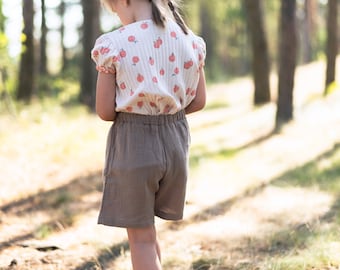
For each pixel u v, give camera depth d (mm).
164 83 2615
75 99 19312
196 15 36250
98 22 15906
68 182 6469
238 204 5586
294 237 4305
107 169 2689
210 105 17500
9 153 7727
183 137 2740
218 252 4117
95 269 3766
